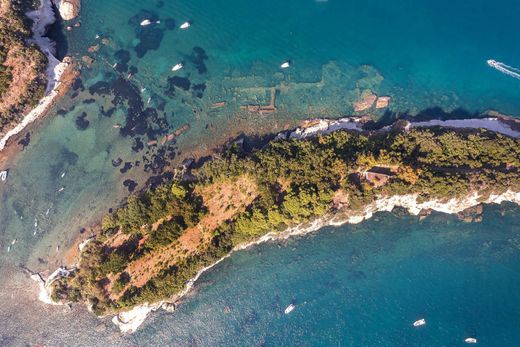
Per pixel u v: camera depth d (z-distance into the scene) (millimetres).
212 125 115250
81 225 110250
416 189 99188
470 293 100250
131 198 105438
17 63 114375
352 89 115750
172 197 103562
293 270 105812
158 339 103625
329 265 105375
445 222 104188
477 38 115750
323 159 102312
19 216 111688
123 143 114812
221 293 105562
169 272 101875
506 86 112250
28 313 106312
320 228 106312
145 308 104188
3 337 105312
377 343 99375
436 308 100125
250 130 114500
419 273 102938
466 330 97625
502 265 101062
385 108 113500
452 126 108625
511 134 107375
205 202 105875
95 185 112562
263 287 105438
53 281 105188
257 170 102750
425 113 112688
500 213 102938
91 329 104500
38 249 109562
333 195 101188
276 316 103312
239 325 103438
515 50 114000
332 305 102938
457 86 113688
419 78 115062
